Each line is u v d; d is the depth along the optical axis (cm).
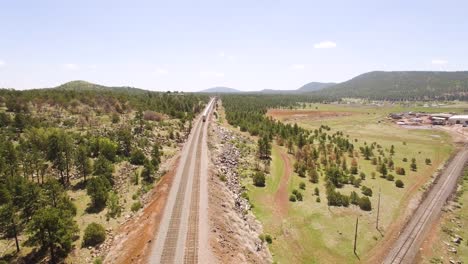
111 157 8731
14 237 5384
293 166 10738
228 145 12100
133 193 7144
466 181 9900
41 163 7456
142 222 5381
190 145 10794
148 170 7919
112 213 6172
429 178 10144
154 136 11275
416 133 19125
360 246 5941
